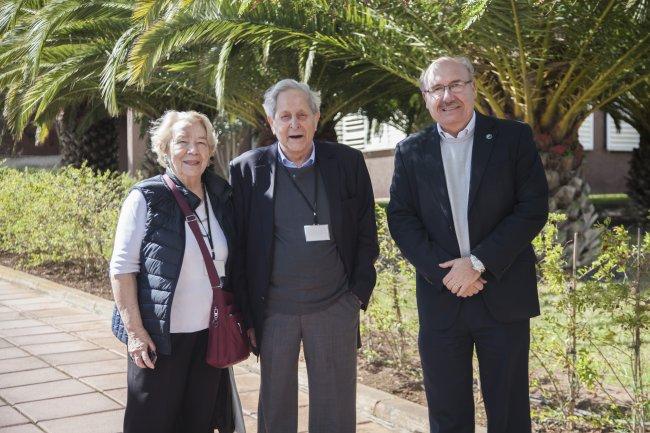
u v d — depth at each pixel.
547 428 3.71
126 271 2.83
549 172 7.50
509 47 6.33
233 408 3.20
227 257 3.02
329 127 9.37
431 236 3.04
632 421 3.59
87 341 5.77
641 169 11.29
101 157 14.37
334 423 3.15
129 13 7.36
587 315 4.57
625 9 5.82
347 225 3.12
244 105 8.87
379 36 6.70
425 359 3.08
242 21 6.40
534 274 3.04
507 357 2.94
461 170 3.01
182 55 7.66
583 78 7.12
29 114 8.01
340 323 3.12
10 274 8.61
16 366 5.07
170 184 2.93
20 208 9.28
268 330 3.11
